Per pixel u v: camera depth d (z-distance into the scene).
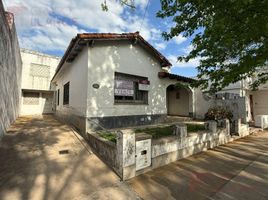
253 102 13.89
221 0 3.21
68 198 3.00
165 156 4.68
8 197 2.88
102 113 6.66
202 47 4.90
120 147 3.82
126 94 7.67
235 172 4.24
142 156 4.12
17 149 4.80
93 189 3.32
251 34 3.52
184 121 10.35
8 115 7.49
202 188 3.46
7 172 3.61
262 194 3.24
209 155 5.58
